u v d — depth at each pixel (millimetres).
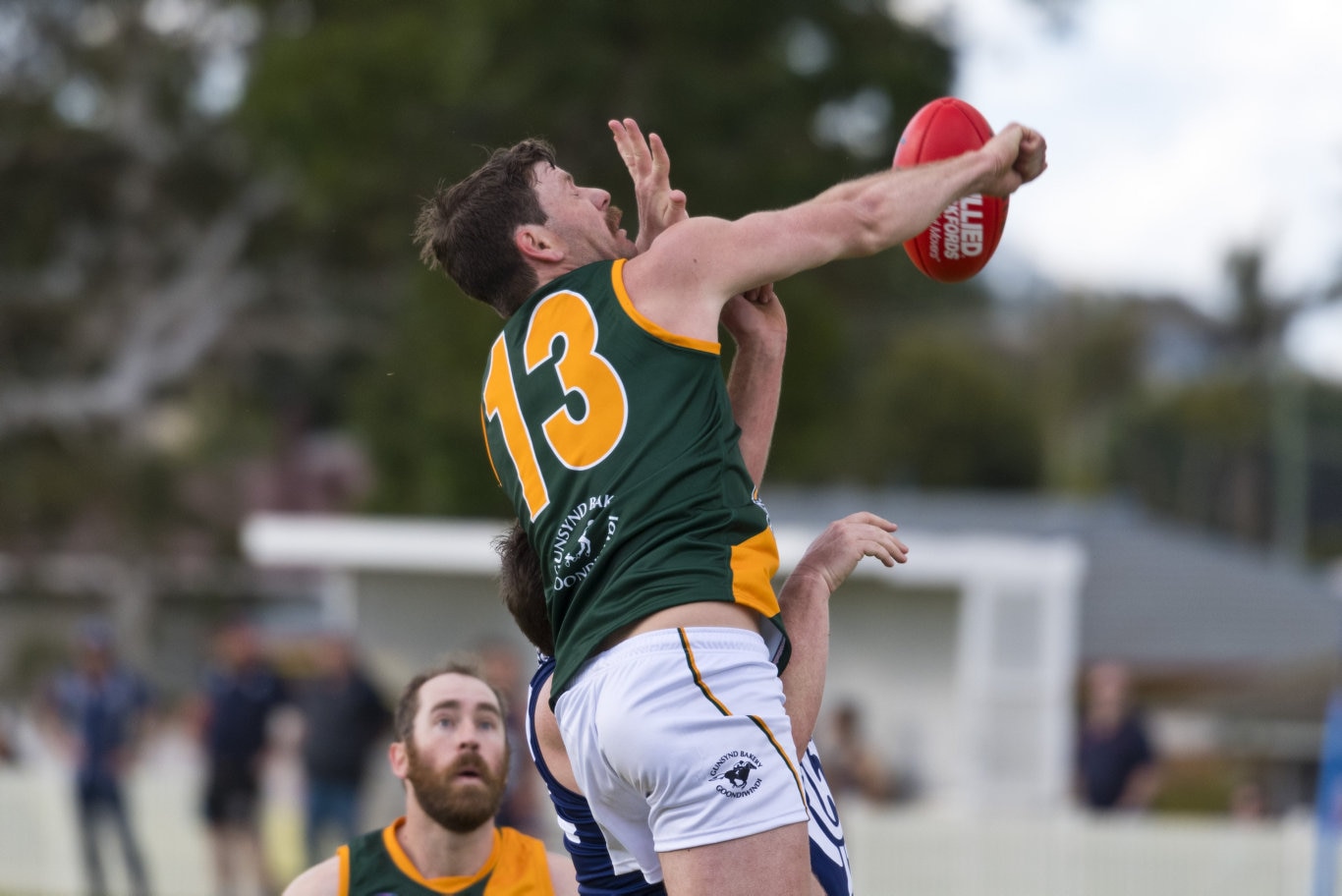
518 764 37500
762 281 12156
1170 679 80875
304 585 133250
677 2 75625
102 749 47281
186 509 123188
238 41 108688
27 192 110875
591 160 77375
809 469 93750
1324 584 90188
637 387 11969
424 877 18203
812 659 12570
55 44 110938
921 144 13336
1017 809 58281
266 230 111312
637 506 11742
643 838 12469
